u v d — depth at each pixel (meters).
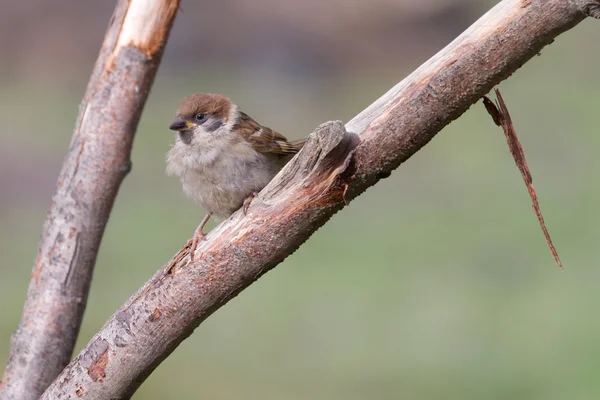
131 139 5.88
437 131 4.47
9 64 21.34
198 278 4.75
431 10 23.16
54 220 5.75
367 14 23.06
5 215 14.92
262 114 19.91
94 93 5.86
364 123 4.47
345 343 11.22
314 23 22.88
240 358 11.06
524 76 20.38
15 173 16.22
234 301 12.34
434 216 14.55
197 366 10.98
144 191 15.66
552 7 4.15
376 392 10.25
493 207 14.36
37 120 18.62
